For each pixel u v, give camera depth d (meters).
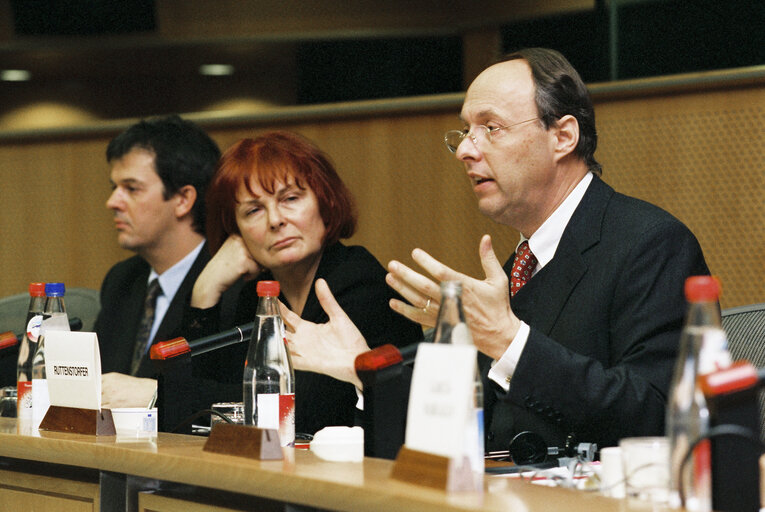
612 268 2.87
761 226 4.93
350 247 3.60
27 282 6.79
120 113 7.63
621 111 5.27
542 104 3.00
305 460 2.01
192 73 7.49
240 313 3.71
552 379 2.53
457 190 5.82
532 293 3.05
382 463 1.97
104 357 4.59
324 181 3.49
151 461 2.12
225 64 7.35
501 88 3.02
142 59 7.38
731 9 5.36
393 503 1.64
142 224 4.52
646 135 5.21
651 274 2.82
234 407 2.72
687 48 5.52
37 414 2.96
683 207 5.11
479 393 1.78
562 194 3.08
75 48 7.23
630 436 2.60
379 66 6.82
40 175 6.79
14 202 6.82
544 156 3.01
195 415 2.58
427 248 5.89
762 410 2.73
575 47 5.96
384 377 2.07
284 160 3.44
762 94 4.95
